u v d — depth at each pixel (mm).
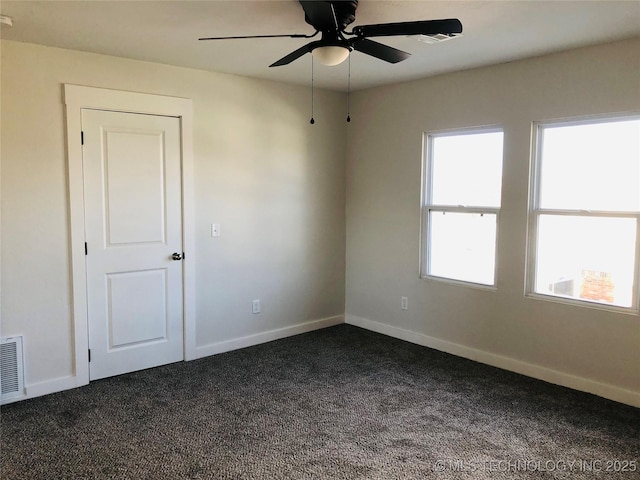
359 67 3896
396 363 4047
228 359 4129
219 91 4086
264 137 4414
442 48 3328
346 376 3752
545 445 2709
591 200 3420
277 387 3531
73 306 3477
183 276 4004
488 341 4027
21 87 3174
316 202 4895
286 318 4777
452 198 4281
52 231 3359
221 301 4273
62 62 3316
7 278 3209
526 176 3691
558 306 3572
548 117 3533
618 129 3264
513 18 2723
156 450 2648
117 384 3568
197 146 3998
